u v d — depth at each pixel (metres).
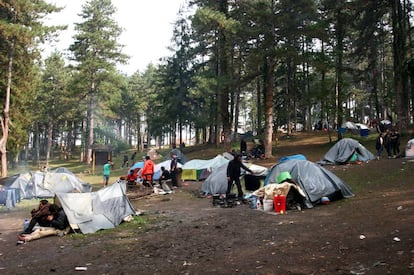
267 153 27.77
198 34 31.70
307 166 13.14
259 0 25.92
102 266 7.02
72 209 10.77
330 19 29.19
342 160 20.88
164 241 8.80
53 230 10.32
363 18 28.45
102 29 49.59
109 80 49.19
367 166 18.72
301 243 7.58
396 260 5.83
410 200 10.42
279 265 6.26
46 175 20.56
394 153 21.22
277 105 43.47
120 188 12.61
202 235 9.16
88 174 36.56
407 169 15.89
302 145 32.56
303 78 40.75
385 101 40.22
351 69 33.41
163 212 13.20
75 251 8.40
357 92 45.94
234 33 25.39
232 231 9.37
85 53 48.41
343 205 11.58
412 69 26.22
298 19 24.09
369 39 29.91
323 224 9.20
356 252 6.54
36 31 29.03
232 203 13.46
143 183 19.06
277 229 9.17
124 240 9.25
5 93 32.69
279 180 12.73
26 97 35.62
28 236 9.79
